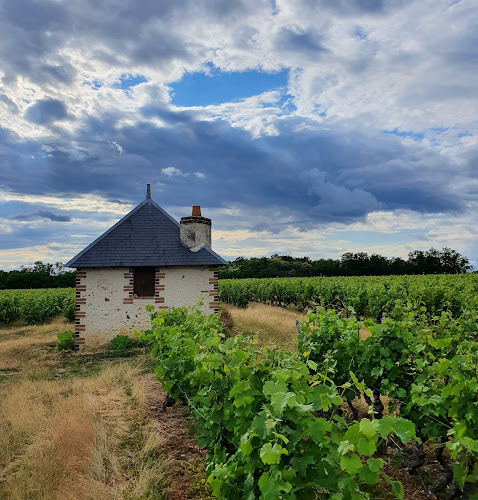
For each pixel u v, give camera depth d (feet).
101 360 41.88
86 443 20.08
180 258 50.39
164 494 16.65
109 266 48.62
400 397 18.04
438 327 21.50
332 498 8.97
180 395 21.99
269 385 10.09
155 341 26.50
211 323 22.67
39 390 29.45
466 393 14.32
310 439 9.50
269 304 102.42
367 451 7.88
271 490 8.54
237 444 13.62
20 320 81.46
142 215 54.49
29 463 18.57
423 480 17.30
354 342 20.52
